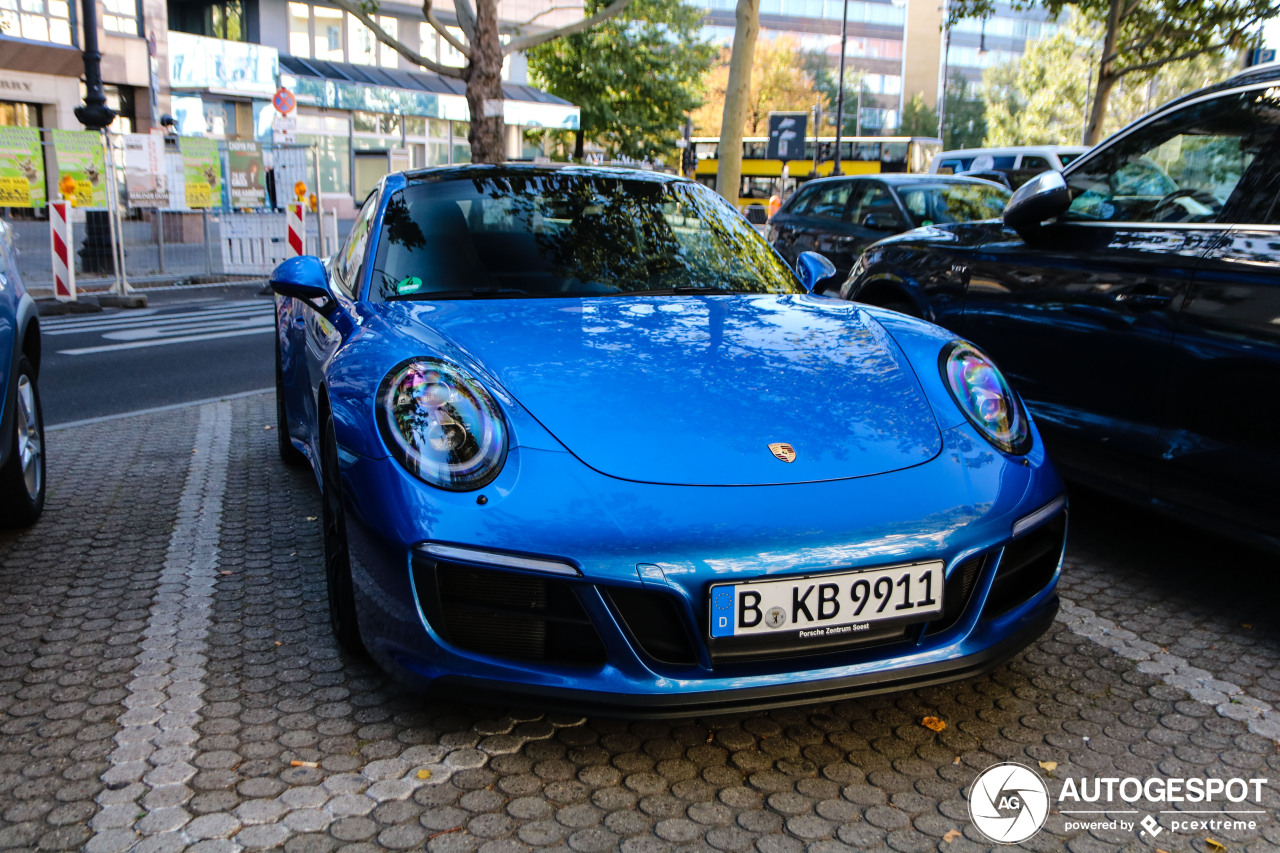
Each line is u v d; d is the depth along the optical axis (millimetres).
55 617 2969
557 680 2064
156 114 25156
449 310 2844
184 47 26172
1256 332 2742
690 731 2346
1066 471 3439
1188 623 2961
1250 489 2787
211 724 2342
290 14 29859
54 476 4578
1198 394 2920
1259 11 21250
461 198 3426
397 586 2125
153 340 9320
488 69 12555
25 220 12758
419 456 2148
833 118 83812
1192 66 47281
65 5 23422
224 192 14734
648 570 2016
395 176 3625
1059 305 3453
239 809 2010
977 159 17172
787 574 2047
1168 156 3352
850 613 2094
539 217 3398
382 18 31453
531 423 2215
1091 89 53125
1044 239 3629
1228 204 3021
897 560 2105
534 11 32750
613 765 2195
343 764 2178
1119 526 3832
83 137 12914
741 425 2268
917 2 99125
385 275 3111
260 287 14141
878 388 2477
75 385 7066
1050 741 2309
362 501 2199
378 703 2449
